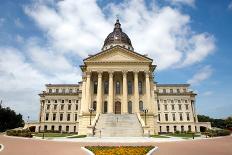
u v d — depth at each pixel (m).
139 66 61.34
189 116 95.56
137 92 59.66
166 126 94.69
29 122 95.94
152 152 19.52
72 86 102.25
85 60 61.50
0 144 28.39
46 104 98.88
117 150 19.39
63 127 95.56
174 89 100.94
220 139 36.56
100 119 52.69
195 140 35.47
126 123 50.50
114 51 62.34
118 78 64.44
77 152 20.61
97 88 61.44
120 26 85.31
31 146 26.06
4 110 97.12
